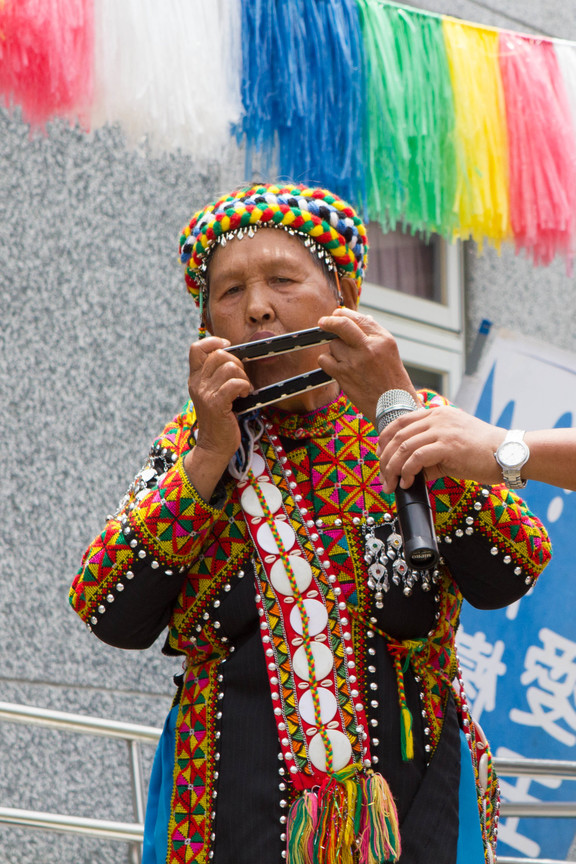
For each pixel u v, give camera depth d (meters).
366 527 3.06
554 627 7.50
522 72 5.58
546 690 7.45
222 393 2.96
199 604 3.08
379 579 3.01
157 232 7.45
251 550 3.07
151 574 3.02
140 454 7.11
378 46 5.21
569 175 5.63
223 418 2.98
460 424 2.89
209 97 4.61
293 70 4.86
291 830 2.80
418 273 8.60
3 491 6.69
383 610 3.00
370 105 5.17
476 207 5.43
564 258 6.04
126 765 6.71
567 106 5.67
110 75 4.50
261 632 2.99
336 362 3.02
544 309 9.02
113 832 5.43
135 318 7.27
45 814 5.37
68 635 6.71
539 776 5.75
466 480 2.98
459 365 8.62
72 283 7.11
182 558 3.02
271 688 2.94
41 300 7.00
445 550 3.07
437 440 2.84
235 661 3.02
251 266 3.22
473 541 3.06
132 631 3.12
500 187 5.49
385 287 8.40
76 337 7.06
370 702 2.93
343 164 5.00
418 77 5.32
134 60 4.52
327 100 5.00
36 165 7.15
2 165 7.07
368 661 2.97
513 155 5.54
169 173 7.54
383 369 3.00
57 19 4.41
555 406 7.89
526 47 5.63
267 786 2.88
